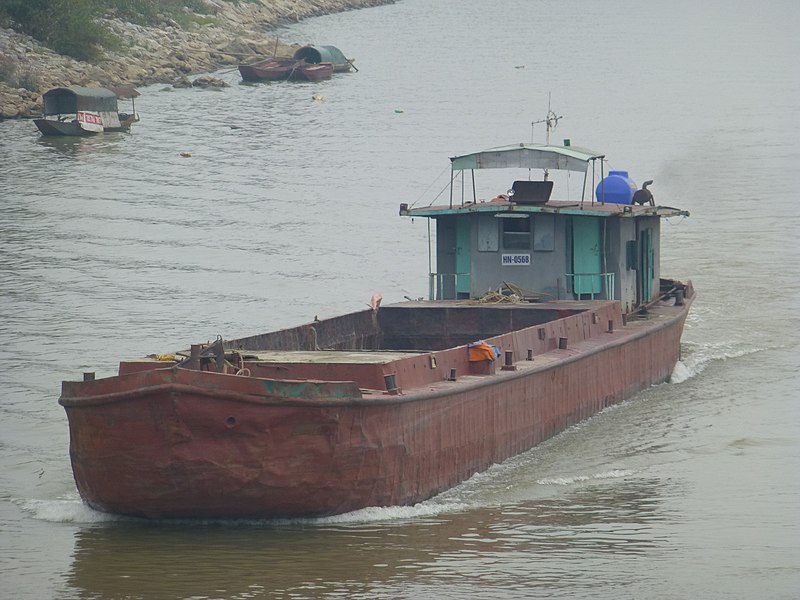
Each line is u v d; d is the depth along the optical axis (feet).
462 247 406.00
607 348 374.02
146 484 269.03
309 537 272.51
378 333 382.01
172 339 465.88
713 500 303.89
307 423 265.95
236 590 245.65
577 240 398.42
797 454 342.03
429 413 293.43
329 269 581.94
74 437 274.98
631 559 264.93
